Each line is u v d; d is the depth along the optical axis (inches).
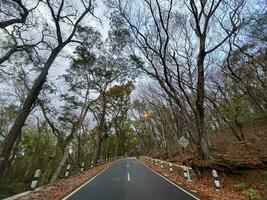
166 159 1744.6
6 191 840.9
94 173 1051.3
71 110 1337.4
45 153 1952.5
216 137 1942.7
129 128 3420.3
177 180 758.5
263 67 1111.6
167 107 1701.5
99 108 1766.7
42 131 1905.8
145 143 3383.4
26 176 1526.8
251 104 1513.3
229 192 557.0
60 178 969.5
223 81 1537.9
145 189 571.2
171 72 1023.0
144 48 930.1
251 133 1606.8
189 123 955.3
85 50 1033.5
